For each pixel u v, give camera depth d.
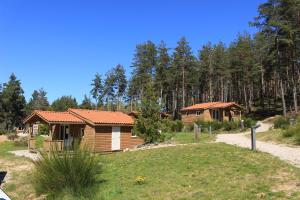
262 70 77.00
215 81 91.06
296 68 70.19
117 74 100.88
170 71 82.19
